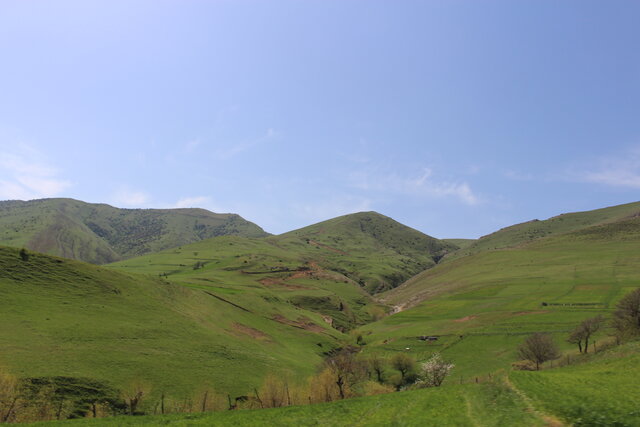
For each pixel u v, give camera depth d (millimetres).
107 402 56938
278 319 136750
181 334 86750
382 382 91375
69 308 79500
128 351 71875
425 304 179750
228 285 167000
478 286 191250
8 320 68188
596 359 60344
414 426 29297
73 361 63094
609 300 135750
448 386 45344
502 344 109062
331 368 66125
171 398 62062
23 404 50281
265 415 37969
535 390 33719
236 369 78875
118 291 94062
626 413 23844
